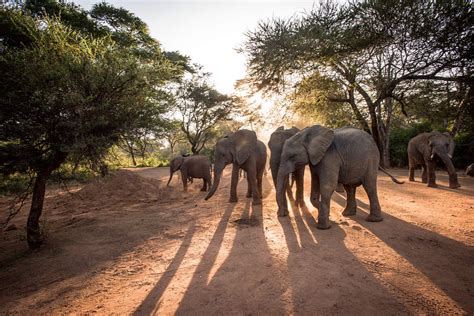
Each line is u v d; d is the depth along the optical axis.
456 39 12.41
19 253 5.18
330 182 5.24
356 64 14.59
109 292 3.39
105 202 9.52
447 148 10.02
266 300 2.88
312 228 5.27
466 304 2.73
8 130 4.77
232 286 3.20
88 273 4.02
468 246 4.20
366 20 12.80
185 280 3.46
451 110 16.45
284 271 3.48
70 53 5.03
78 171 6.14
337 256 3.88
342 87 16.98
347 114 20.19
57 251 5.02
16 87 4.72
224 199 8.93
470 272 3.38
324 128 5.41
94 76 4.99
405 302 2.77
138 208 8.33
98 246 5.11
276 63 13.87
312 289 3.03
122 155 6.22
